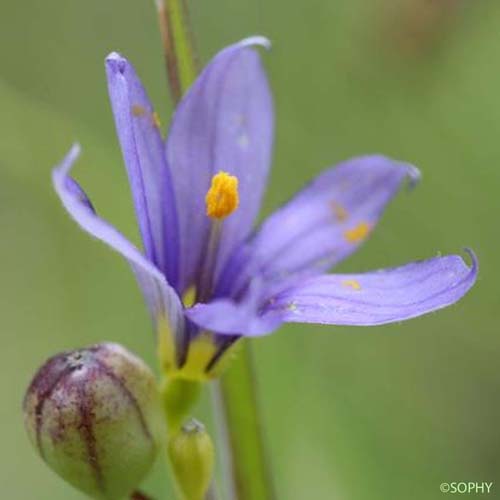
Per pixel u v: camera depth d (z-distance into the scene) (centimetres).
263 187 11
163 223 10
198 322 10
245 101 11
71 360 10
